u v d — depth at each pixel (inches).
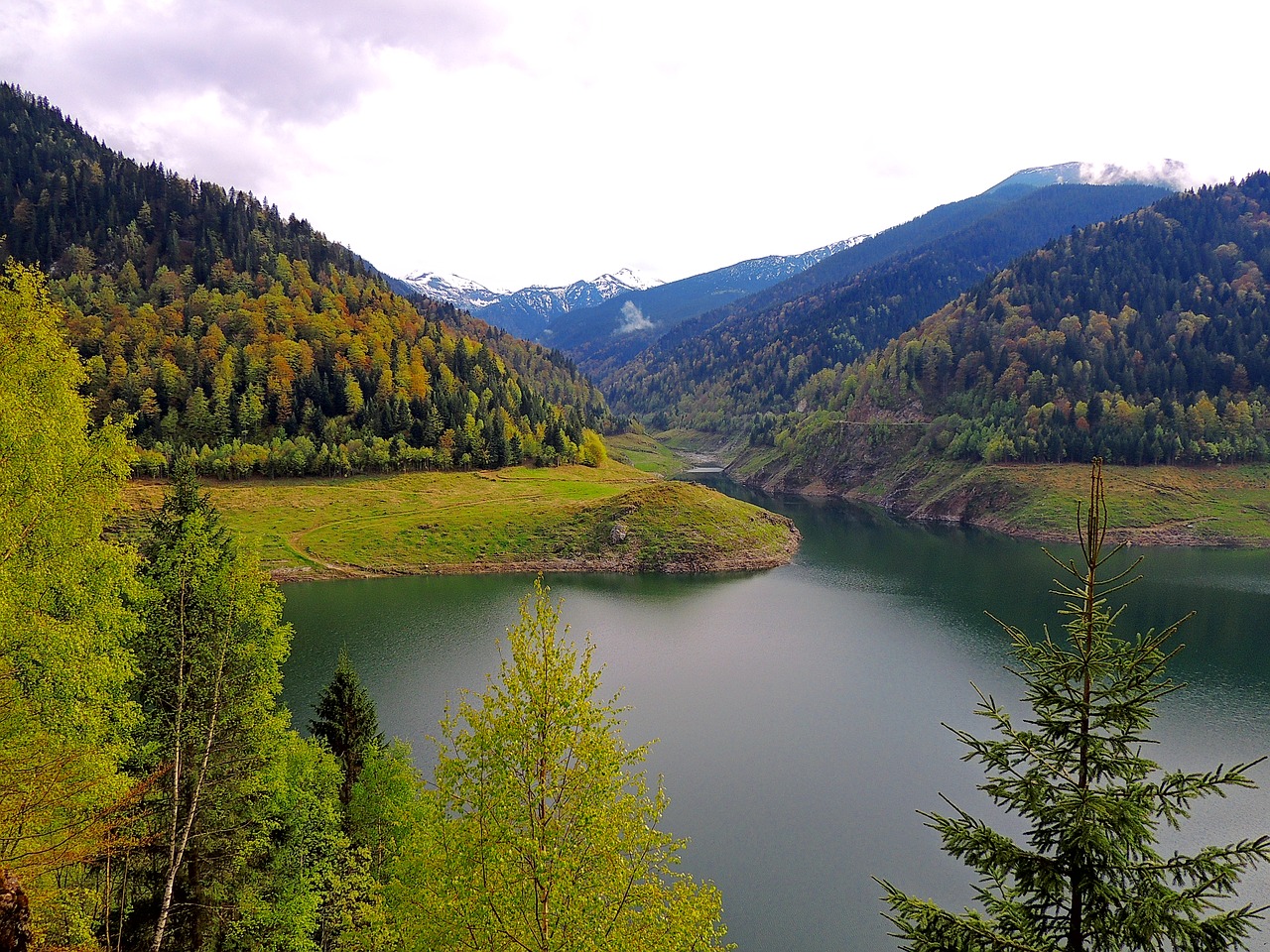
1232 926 463.8
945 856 1711.4
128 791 765.9
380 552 4982.8
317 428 6791.3
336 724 1471.5
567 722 665.0
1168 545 5708.7
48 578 836.6
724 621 3774.6
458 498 6171.3
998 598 4224.9
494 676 2807.6
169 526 1038.4
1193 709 2564.0
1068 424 7755.9
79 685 816.3
